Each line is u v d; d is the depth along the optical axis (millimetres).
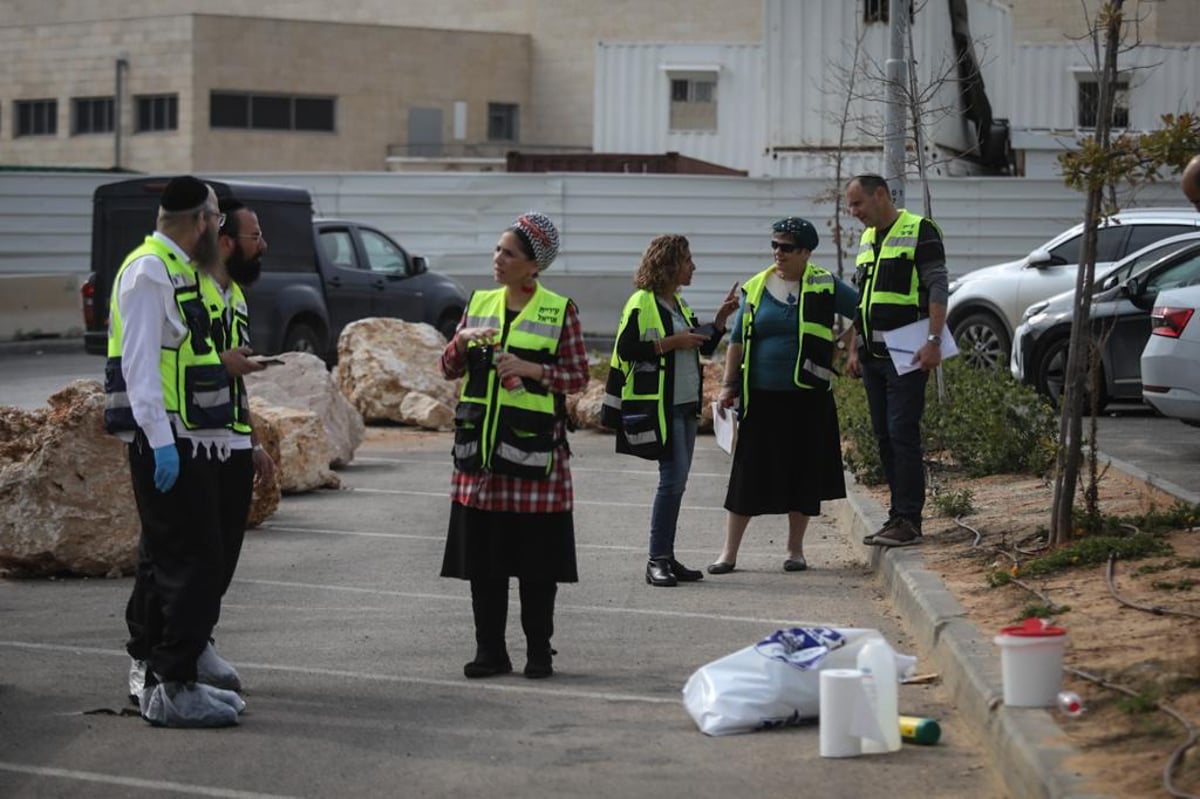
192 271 7312
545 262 8047
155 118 59406
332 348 24375
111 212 23141
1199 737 5836
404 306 25734
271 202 23250
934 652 8133
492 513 8047
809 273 10859
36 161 61281
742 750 6875
